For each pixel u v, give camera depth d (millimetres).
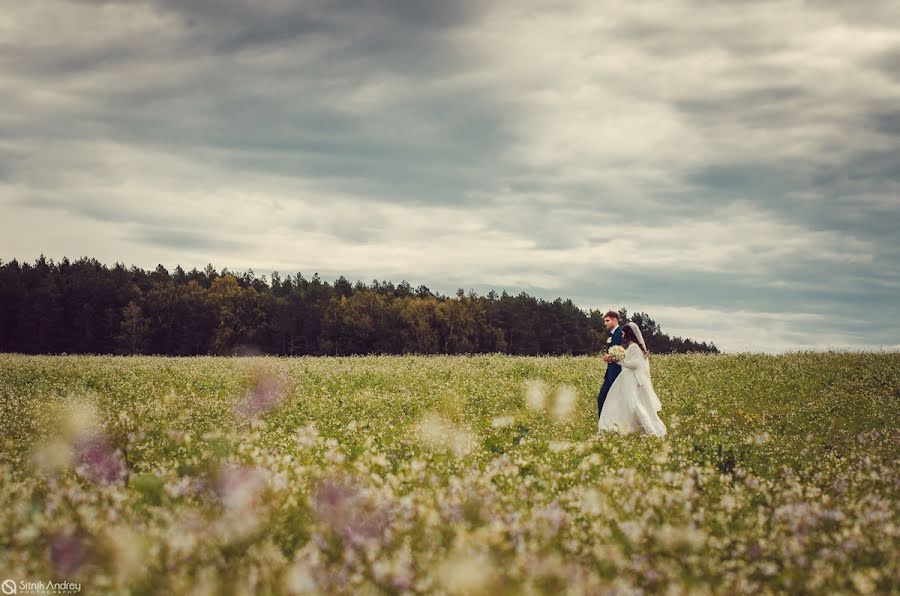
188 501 7457
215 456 9609
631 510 7277
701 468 9914
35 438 12812
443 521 6758
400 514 6863
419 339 108750
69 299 101125
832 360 29031
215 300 105438
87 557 5504
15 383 23656
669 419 17062
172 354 102062
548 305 122375
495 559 5781
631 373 15125
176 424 13984
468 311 116500
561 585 5285
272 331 107250
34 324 99375
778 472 10047
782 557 6141
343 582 5395
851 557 6090
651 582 5609
